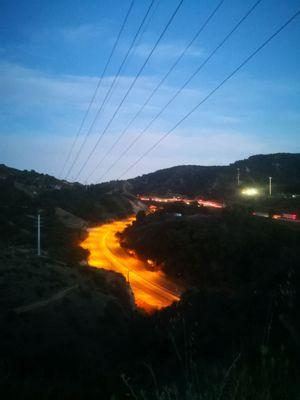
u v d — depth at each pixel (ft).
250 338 21.90
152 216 384.47
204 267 236.63
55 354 83.46
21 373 37.99
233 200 507.30
